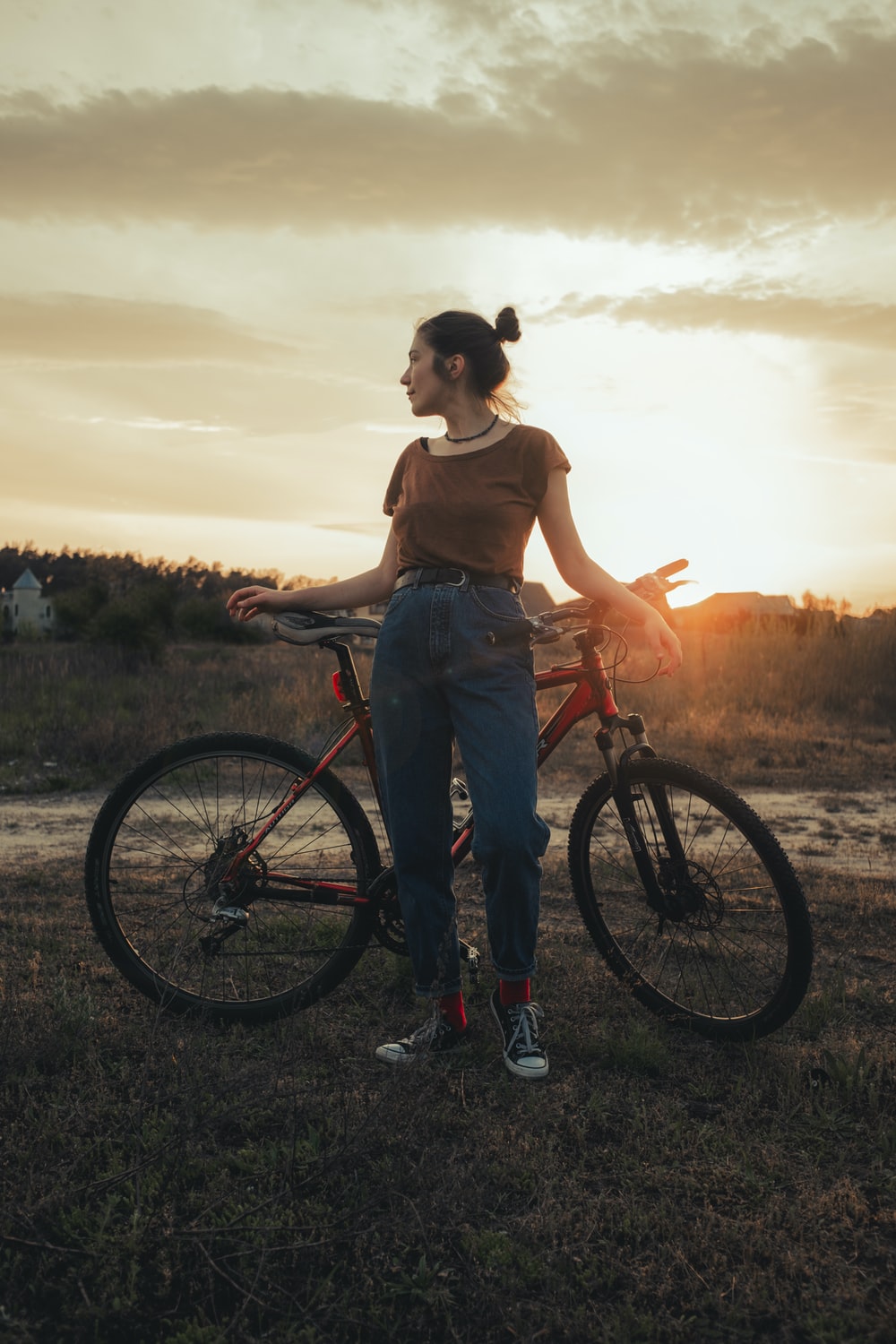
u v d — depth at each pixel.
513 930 2.41
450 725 2.43
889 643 11.48
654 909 2.71
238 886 2.73
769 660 11.64
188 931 2.80
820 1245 1.74
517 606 2.38
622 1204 1.85
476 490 2.34
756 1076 2.33
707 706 10.01
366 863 2.72
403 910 2.48
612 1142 2.09
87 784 6.93
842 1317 1.56
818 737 8.90
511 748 2.31
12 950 3.12
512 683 2.35
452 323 2.43
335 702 9.77
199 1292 1.61
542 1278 1.66
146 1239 1.69
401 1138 1.95
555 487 2.40
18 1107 2.12
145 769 2.76
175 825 4.52
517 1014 2.42
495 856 2.32
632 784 2.71
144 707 10.06
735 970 2.67
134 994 2.79
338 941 2.92
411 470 2.45
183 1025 2.56
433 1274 1.66
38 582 84.25
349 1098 2.19
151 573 35.41
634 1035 2.48
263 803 2.83
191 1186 1.90
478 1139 2.06
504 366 2.46
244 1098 2.16
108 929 2.75
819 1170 1.97
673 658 2.33
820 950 3.30
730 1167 1.97
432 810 2.44
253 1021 2.67
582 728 9.07
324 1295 1.59
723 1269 1.68
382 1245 1.72
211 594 41.00
